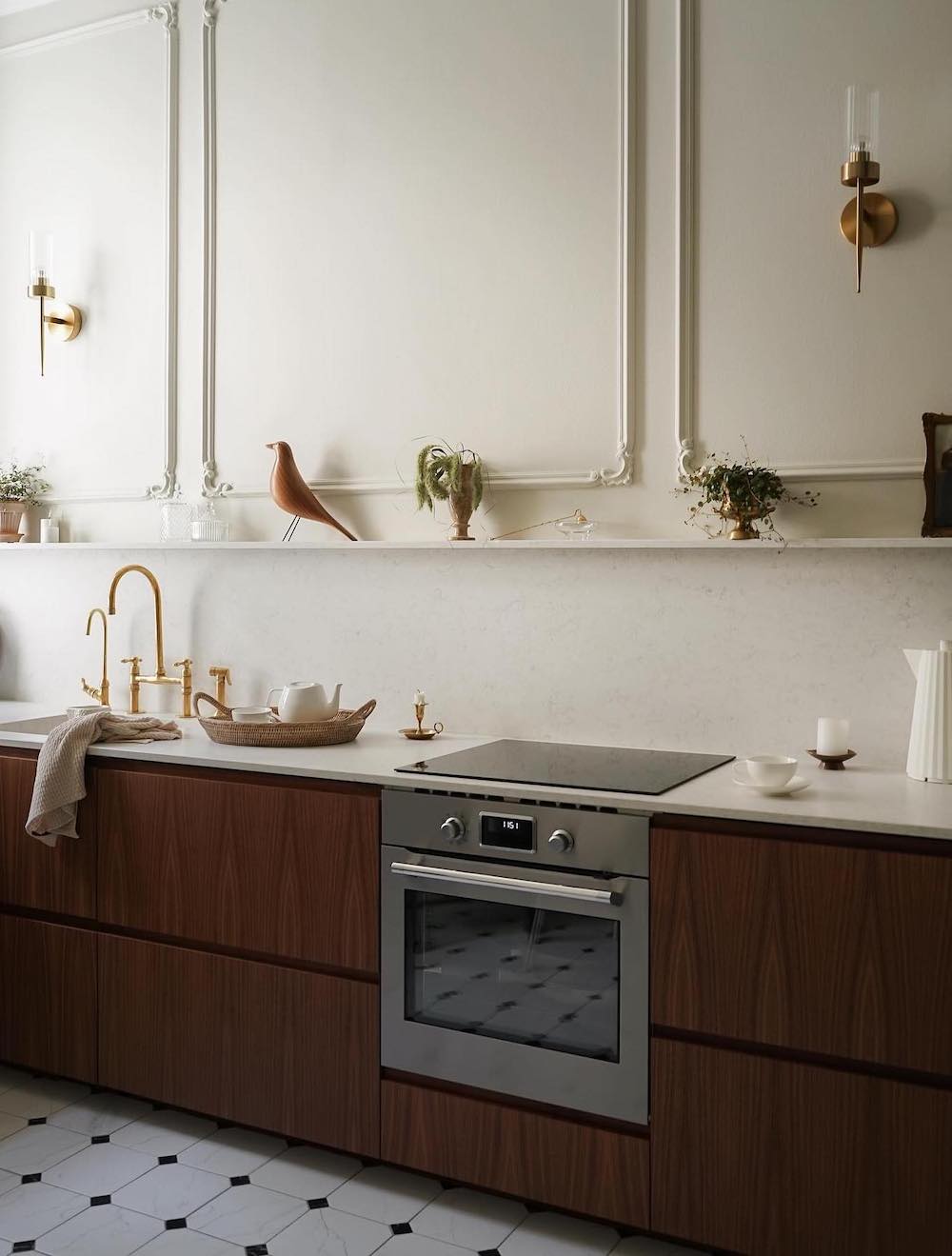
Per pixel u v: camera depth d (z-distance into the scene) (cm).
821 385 261
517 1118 227
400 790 238
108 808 273
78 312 357
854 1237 199
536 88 289
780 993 204
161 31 342
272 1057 253
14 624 371
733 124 268
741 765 230
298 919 249
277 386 326
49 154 363
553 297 288
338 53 316
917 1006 193
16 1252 216
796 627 263
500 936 230
